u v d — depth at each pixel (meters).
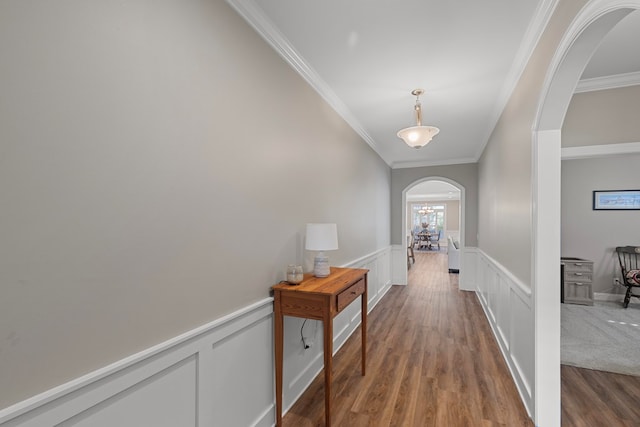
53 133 0.85
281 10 1.69
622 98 2.48
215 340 1.42
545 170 1.85
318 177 2.57
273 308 1.89
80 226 0.91
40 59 0.82
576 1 1.35
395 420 1.91
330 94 2.72
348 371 2.54
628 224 4.69
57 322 0.86
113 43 1.00
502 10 1.69
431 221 14.62
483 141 4.31
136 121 1.07
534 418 1.86
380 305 4.51
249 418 1.66
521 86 2.26
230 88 1.54
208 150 1.39
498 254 3.21
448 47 2.06
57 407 0.85
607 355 2.84
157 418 1.15
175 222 1.22
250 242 1.68
